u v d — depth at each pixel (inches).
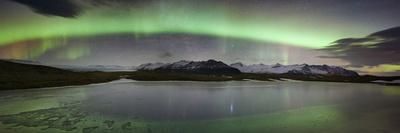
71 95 974.4
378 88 1673.2
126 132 445.1
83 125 488.1
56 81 1706.4
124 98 921.5
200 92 1210.0
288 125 507.5
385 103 852.0
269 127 492.1
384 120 558.3
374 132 455.2
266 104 812.6
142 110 669.3
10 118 538.6
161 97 972.6
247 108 724.0
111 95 1015.0
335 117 591.8
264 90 1365.7
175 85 1704.0
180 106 751.1
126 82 1985.7
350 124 515.5
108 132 442.3
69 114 590.6
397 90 1478.8
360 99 968.9
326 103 844.0
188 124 513.7
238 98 973.2
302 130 468.4
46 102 774.5
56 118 543.5
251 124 517.7
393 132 454.6
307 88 1572.3
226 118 575.2
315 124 516.7
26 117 548.7
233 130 469.1
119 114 603.2
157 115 598.5
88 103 778.2
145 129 469.4
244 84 1935.3
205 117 585.3
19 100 808.9
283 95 1101.7
